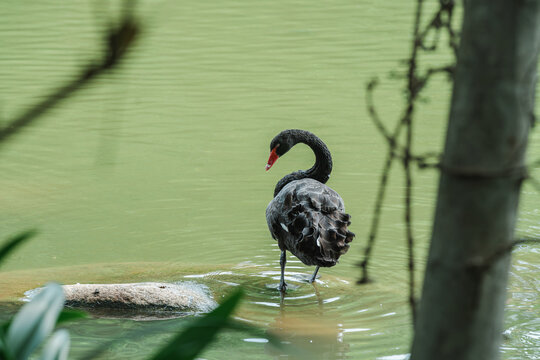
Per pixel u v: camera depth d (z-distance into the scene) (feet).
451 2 9.29
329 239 33.27
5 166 52.95
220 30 89.66
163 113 63.77
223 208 46.24
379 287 34.12
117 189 49.49
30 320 7.90
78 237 41.52
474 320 8.91
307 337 27.99
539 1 8.22
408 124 9.57
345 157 54.08
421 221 43.65
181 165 53.62
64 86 4.95
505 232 8.79
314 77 71.97
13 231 41.88
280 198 36.76
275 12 98.02
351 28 88.74
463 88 8.59
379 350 26.84
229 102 66.08
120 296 30.63
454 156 8.73
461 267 8.84
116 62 4.85
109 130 59.98
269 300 32.55
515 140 8.51
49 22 92.79
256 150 56.49
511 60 8.30
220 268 37.11
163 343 26.45
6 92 65.00
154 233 42.14
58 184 50.24
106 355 25.16
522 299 31.94
